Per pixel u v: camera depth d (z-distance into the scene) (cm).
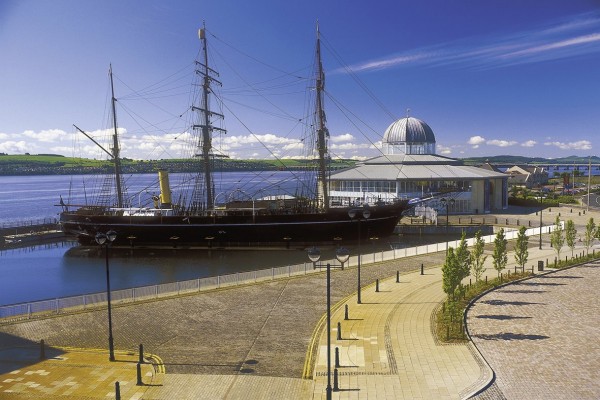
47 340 3103
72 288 6088
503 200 12388
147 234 8638
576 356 2623
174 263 7506
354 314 3550
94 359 2764
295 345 2959
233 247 8419
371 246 8381
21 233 10475
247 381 2434
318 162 9331
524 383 2300
